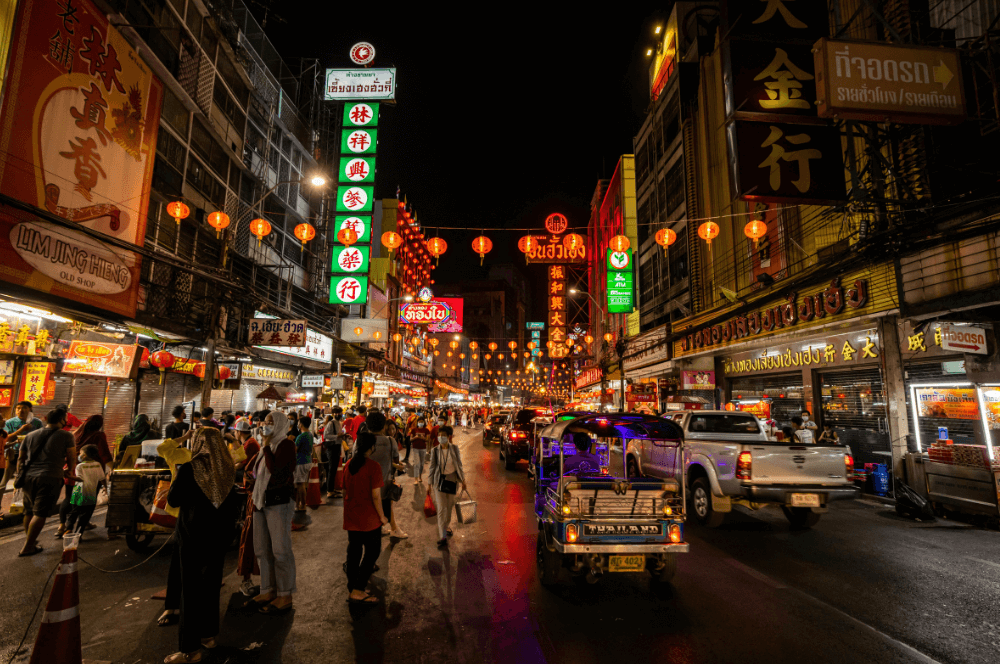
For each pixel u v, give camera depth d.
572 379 54.34
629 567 4.82
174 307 13.60
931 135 9.52
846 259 10.74
